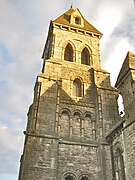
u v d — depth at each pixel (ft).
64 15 139.13
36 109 86.58
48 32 135.13
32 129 80.79
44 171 72.84
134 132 68.23
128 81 78.28
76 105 96.53
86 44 124.47
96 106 97.19
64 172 76.89
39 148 77.10
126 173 67.26
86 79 107.55
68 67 109.40
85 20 142.92
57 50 115.44
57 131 83.46
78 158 81.10
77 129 90.22
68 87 101.81
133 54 85.05
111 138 82.28
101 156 80.12
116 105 96.94
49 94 92.22
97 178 77.87
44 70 99.91
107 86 104.27
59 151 81.10
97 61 118.73
